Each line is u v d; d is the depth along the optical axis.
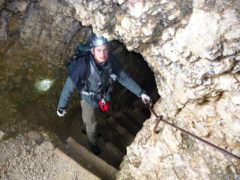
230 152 1.85
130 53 3.29
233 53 1.58
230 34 1.53
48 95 2.60
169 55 1.81
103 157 2.64
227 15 1.52
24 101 2.47
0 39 2.38
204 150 1.94
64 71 2.71
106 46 1.81
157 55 1.91
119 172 2.29
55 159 2.25
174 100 2.00
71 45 2.62
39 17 2.37
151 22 1.77
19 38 2.47
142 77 3.50
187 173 1.96
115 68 2.00
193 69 1.72
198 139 1.82
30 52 2.54
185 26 1.65
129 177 2.21
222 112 1.83
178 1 1.65
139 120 3.15
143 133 2.26
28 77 2.53
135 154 2.26
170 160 2.04
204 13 1.56
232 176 1.86
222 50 1.58
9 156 2.19
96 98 2.08
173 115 2.06
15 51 2.49
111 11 1.89
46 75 2.61
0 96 2.41
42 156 2.25
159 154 2.09
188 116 1.98
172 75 1.90
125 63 3.25
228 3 1.51
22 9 2.29
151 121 2.23
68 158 2.26
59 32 2.47
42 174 2.17
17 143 2.27
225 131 1.87
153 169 2.11
